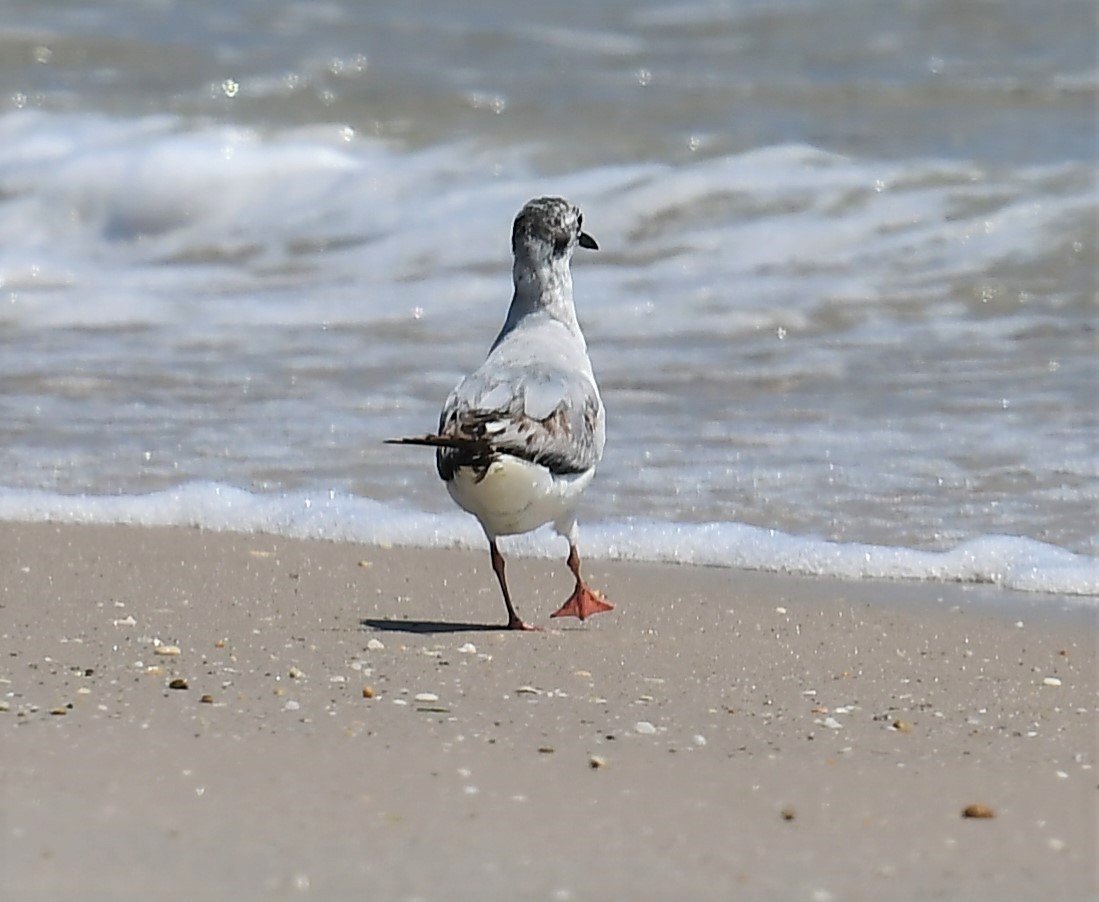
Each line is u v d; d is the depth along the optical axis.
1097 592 11.66
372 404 15.77
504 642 10.16
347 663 9.51
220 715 8.34
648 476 13.91
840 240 19.92
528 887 6.34
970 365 16.47
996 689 9.40
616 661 9.80
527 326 11.07
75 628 10.18
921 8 28.95
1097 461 13.97
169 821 6.83
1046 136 22.92
